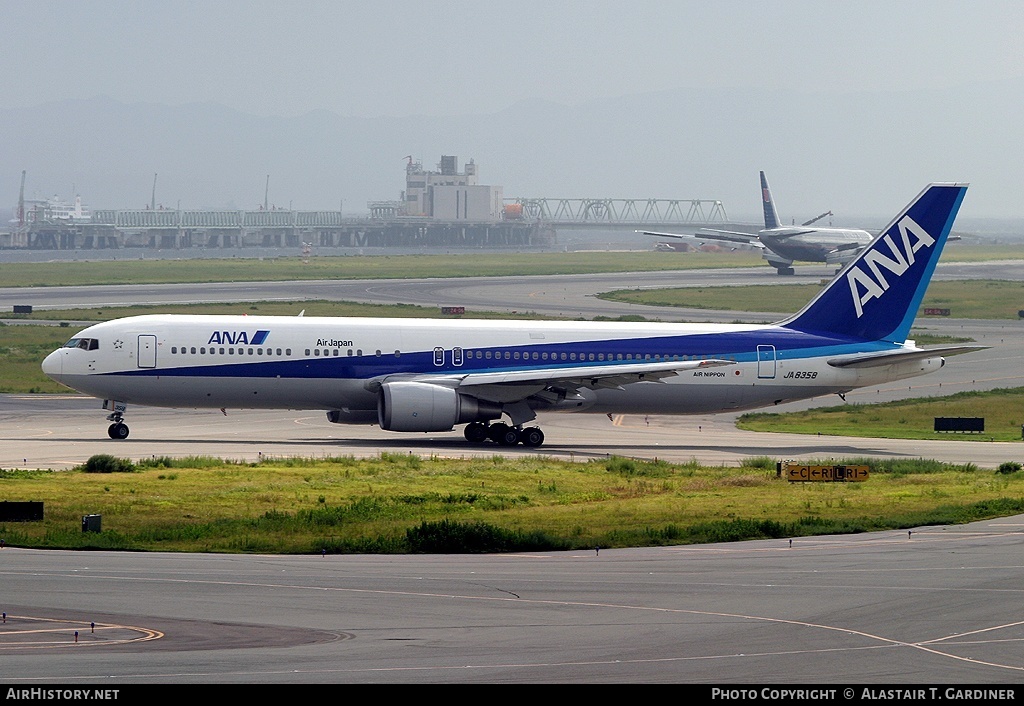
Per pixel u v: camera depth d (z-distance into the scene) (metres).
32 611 87.12
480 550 116.88
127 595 92.81
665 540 123.06
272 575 102.00
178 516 130.38
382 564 108.81
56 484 148.62
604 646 80.88
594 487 165.75
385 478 165.00
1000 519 139.12
